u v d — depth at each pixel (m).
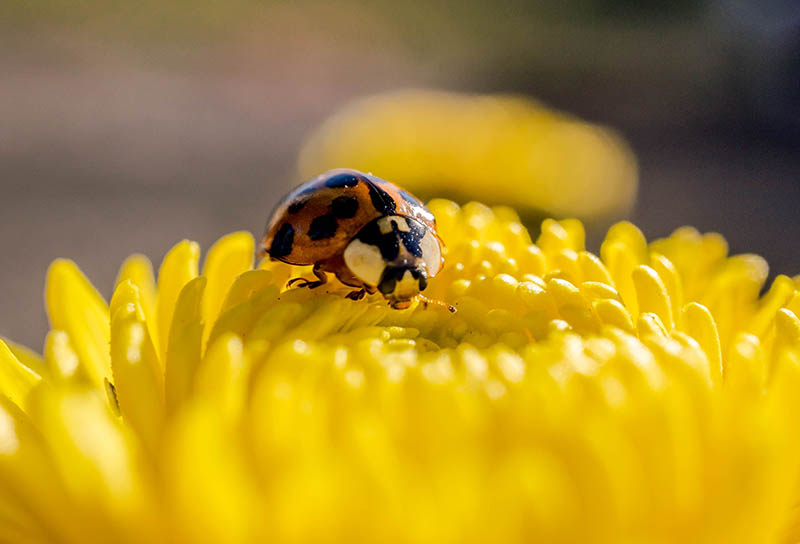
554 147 0.14
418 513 0.07
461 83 0.65
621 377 0.08
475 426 0.07
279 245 0.08
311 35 0.73
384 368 0.08
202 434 0.07
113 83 0.56
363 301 0.08
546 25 0.75
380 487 0.07
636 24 0.74
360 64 0.69
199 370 0.08
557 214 0.13
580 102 0.58
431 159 0.13
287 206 0.08
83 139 0.44
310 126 0.52
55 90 0.53
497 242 0.09
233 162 0.42
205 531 0.07
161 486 0.07
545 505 0.07
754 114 0.52
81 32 0.65
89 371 0.08
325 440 0.07
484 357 0.08
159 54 0.64
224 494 0.07
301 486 0.07
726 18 0.68
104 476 0.07
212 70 0.62
